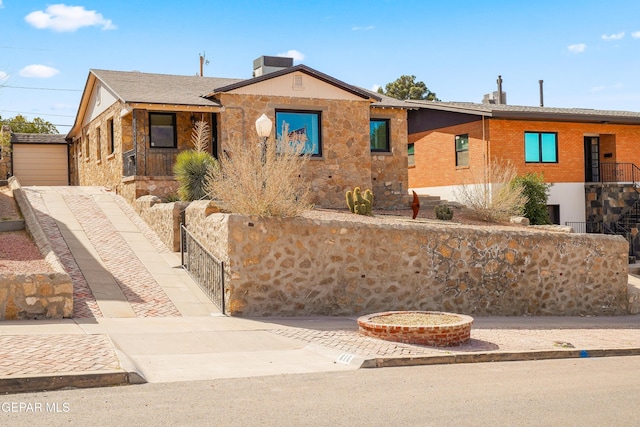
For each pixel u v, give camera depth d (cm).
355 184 2311
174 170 1950
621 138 2862
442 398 718
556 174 2697
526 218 2197
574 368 951
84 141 2989
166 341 966
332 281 1331
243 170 1332
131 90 2180
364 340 1039
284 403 675
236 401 679
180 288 1361
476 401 710
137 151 2064
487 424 622
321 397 705
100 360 792
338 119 2286
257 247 1258
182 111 2211
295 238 1296
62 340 903
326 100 2269
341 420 619
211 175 1666
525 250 1554
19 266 1227
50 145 3453
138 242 1686
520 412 669
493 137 2575
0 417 604
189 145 2302
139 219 1927
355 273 1355
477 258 1494
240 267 1239
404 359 920
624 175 2838
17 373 714
